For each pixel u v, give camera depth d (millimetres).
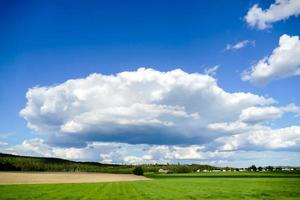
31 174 149750
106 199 45125
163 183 93688
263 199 46844
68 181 103188
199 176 158500
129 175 174500
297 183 90500
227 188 70500
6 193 53562
